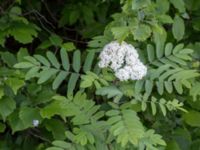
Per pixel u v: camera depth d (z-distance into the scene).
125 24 1.25
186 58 1.31
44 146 1.33
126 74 1.20
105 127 1.20
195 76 1.27
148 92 1.24
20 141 1.38
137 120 1.15
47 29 1.56
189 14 1.51
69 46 1.44
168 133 1.39
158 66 1.30
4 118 1.23
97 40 1.33
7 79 1.22
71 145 1.19
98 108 1.23
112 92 1.20
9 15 1.44
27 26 1.43
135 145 1.15
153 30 1.24
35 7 1.60
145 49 1.36
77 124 1.21
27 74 1.25
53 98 1.25
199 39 1.54
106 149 1.18
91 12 1.58
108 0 1.54
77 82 1.37
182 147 1.39
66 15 1.61
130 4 1.23
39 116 1.25
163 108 1.22
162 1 1.34
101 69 1.27
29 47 1.60
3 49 1.51
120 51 1.21
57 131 1.29
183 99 1.38
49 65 1.28
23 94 1.31
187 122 1.39
